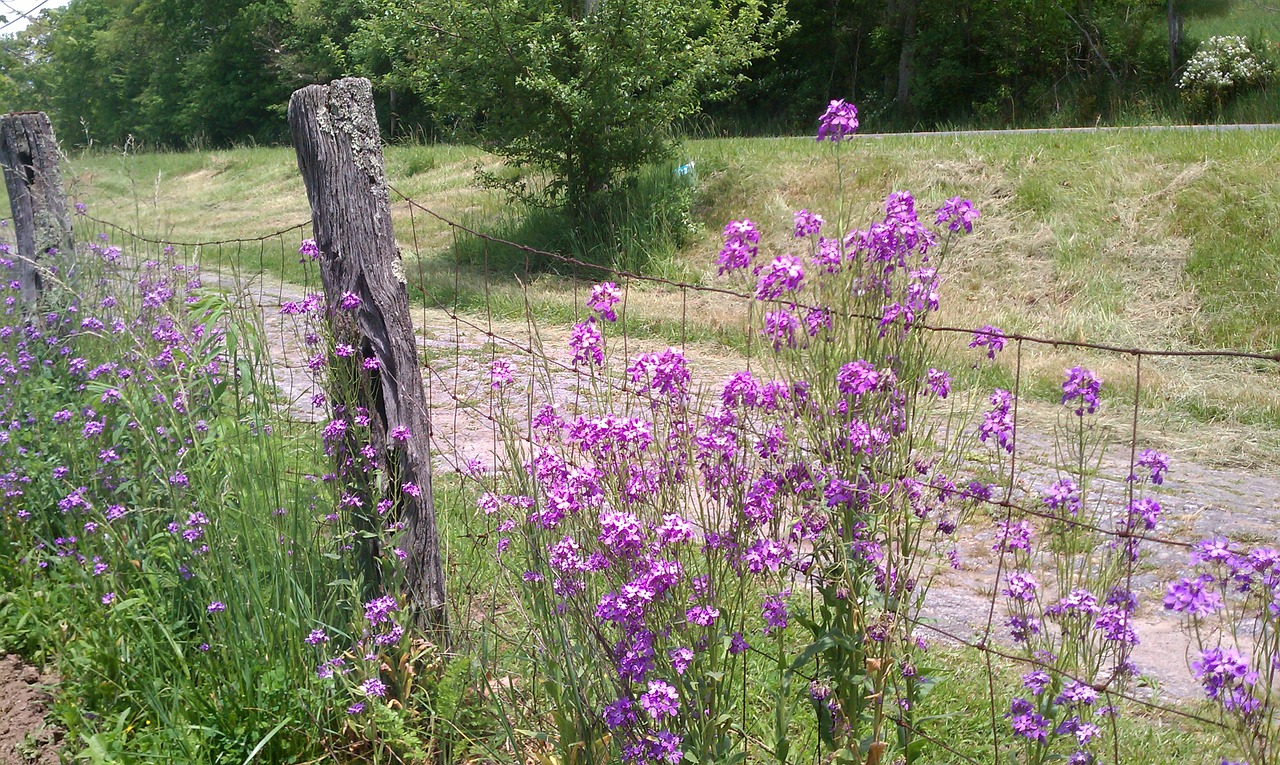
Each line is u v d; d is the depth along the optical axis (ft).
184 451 12.75
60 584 13.57
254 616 11.44
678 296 37.73
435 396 25.41
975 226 36.83
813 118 101.55
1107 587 8.99
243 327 14.55
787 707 10.66
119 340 16.28
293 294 38.27
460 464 19.47
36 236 20.18
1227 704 7.61
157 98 156.87
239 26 141.59
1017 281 34.04
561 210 47.16
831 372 8.75
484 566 13.16
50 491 15.07
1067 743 8.99
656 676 8.52
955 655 12.67
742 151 46.93
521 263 44.96
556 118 44.52
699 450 9.07
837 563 8.49
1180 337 29.81
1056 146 39.58
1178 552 16.44
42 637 13.10
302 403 21.47
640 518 8.80
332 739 10.96
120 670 11.80
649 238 42.68
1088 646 8.79
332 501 11.92
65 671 12.32
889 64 97.91
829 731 8.79
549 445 10.62
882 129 92.02
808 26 103.19
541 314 35.81
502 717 9.77
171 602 12.30
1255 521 17.88
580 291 38.63
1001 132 45.65
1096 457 20.93
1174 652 13.24
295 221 58.75
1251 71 66.49
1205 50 69.46
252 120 148.56
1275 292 29.60
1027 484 18.52
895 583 8.61
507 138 45.55
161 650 11.74
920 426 9.11
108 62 161.17
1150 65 77.51
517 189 49.88
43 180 20.33
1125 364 27.73
